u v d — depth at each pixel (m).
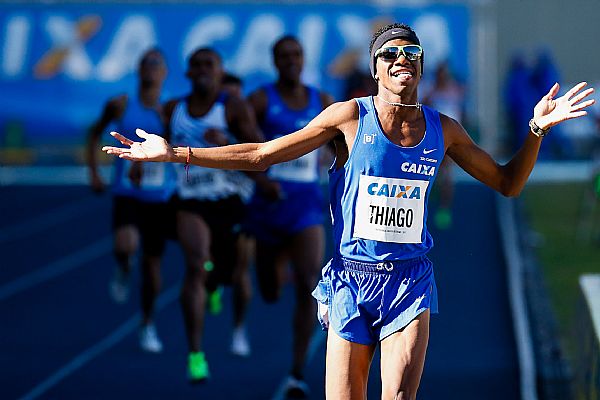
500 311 38.59
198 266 26.69
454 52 86.19
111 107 31.61
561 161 92.31
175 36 87.69
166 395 27.61
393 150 16.38
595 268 46.78
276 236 27.81
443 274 45.69
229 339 34.19
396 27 16.48
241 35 87.44
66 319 37.28
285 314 38.00
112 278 44.94
